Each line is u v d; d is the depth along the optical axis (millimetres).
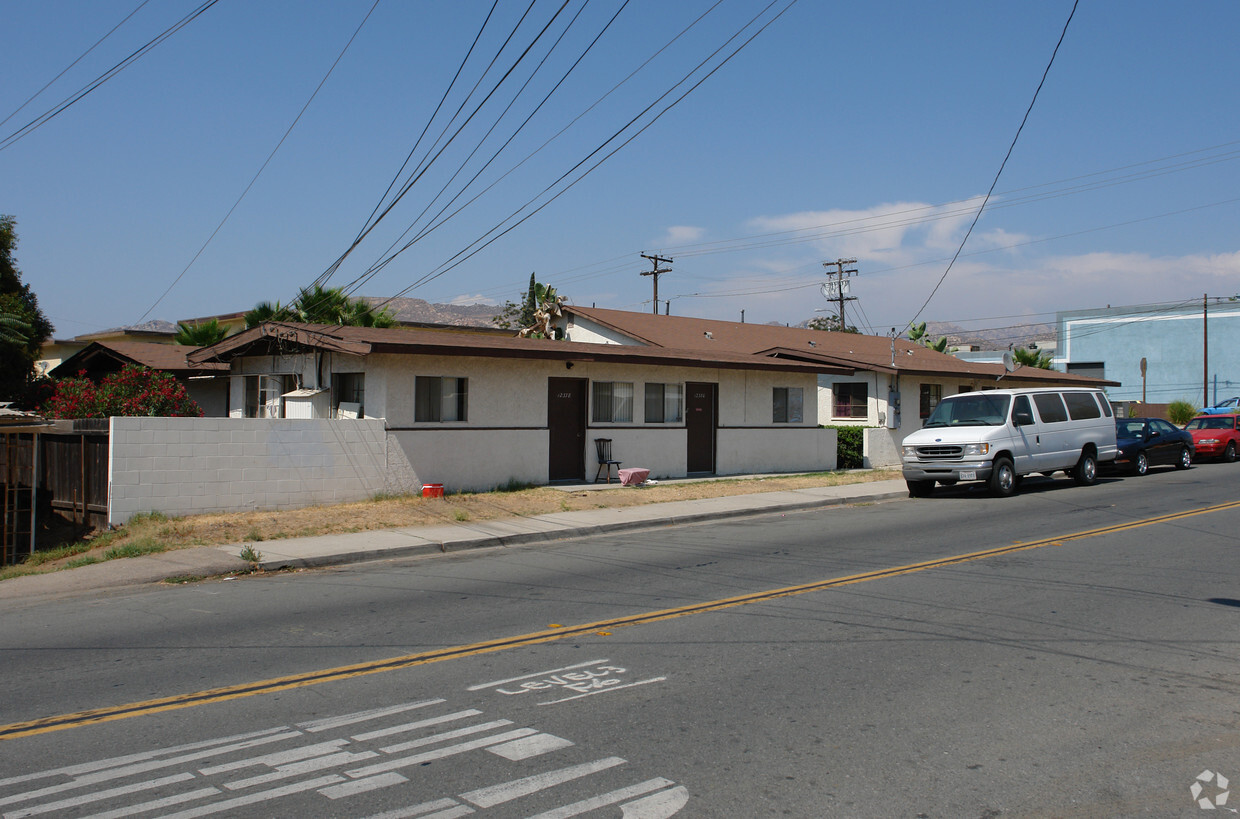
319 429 16047
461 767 4934
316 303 28344
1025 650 7266
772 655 7148
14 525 13242
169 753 5180
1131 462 24062
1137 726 5562
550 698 6129
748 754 5113
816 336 35719
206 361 22297
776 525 15539
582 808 4426
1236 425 29234
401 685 6453
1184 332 59281
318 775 4840
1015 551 12234
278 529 13812
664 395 21797
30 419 13211
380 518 14938
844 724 5590
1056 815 4379
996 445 19094
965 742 5293
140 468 14078
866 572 10773
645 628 8078
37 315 24188
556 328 34719
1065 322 63469
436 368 17781
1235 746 5246
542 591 9898
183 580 10953
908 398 29797
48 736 5480
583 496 18078
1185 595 9336
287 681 6586
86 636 8125
